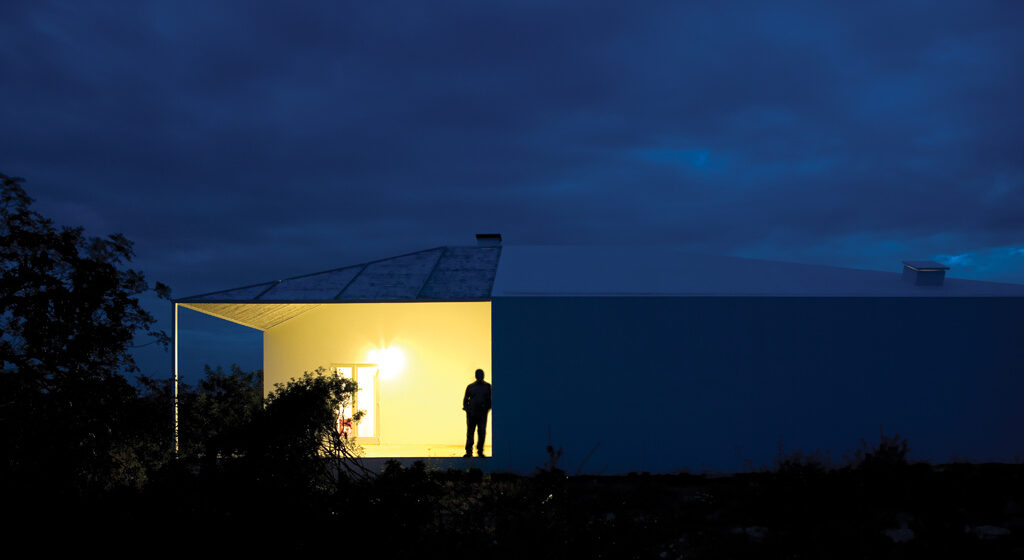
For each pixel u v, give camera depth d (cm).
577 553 402
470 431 1145
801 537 611
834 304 1119
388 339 1469
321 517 434
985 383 1107
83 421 833
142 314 1017
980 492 767
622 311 1126
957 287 1190
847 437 1101
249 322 1372
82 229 994
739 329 1120
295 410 594
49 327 919
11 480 580
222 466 496
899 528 677
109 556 455
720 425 1106
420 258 1388
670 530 544
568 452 1106
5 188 943
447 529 426
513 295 1138
